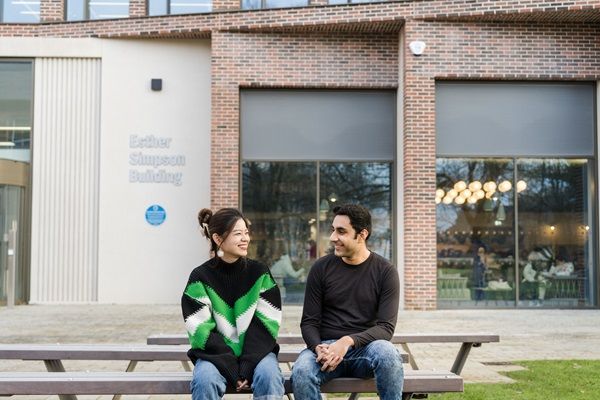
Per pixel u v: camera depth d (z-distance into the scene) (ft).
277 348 13.97
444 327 37.68
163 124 53.98
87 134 54.13
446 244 49.67
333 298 14.78
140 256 53.31
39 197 53.72
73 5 55.93
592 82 50.49
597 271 49.83
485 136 50.03
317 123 51.96
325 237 51.47
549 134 50.26
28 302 52.95
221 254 14.17
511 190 50.08
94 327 37.83
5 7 55.77
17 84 54.44
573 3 46.57
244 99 52.03
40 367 25.22
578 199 50.24
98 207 53.78
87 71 54.39
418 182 48.42
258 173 51.78
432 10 48.34
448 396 19.01
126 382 13.12
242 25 50.80
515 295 49.60
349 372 14.15
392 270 14.84
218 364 13.10
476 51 49.06
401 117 50.72
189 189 53.72
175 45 54.34
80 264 53.47
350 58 51.60
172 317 43.09
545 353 28.71
